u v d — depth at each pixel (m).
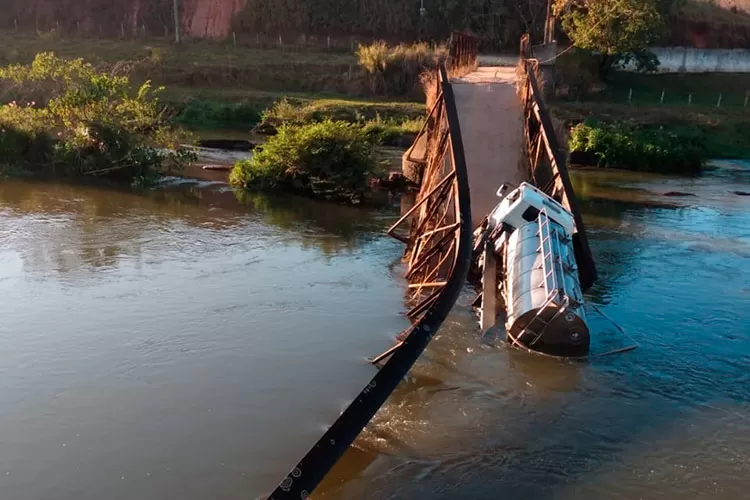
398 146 38.44
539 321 13.25
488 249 15.52
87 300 14.87
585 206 27.09
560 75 50.88
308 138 25.42
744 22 67.31
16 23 67.00
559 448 10.27
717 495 9.28
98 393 11.34
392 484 9.29
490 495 9.12
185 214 22.20
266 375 12.08
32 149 27.09
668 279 18.20
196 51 59.69
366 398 9.15
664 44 62.75
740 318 15.62
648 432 10.80
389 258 18.58
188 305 14.83
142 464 9.58
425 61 51.41
